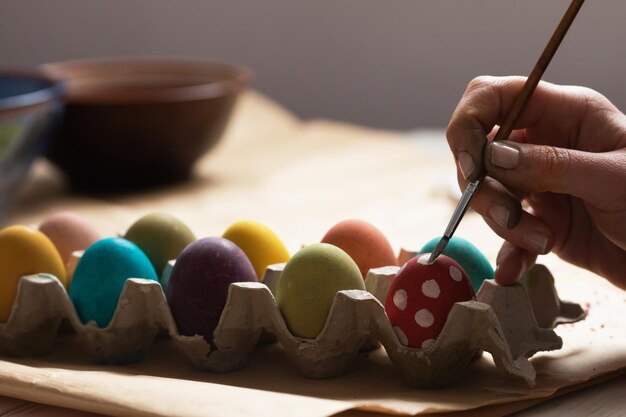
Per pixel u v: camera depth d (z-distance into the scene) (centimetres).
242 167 115
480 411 63
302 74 152
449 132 69
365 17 145
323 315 66
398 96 145
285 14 151
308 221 97
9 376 67
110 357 70
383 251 73
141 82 119
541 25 130
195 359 69
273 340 73
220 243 69
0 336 71
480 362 69
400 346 65
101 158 106
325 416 60
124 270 70
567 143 73
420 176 109
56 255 73
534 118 72
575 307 72
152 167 107
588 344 71
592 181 67
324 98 151
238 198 104
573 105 72
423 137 126
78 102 104
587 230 75
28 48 171
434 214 98
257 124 132
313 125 132
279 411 61
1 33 172
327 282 67
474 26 136
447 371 65
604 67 127
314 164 115
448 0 138
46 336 72
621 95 127
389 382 67
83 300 71
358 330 66
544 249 68
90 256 71
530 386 64
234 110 110
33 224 98
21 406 67
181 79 118
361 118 149
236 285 67
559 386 65
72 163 107
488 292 68
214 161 118
